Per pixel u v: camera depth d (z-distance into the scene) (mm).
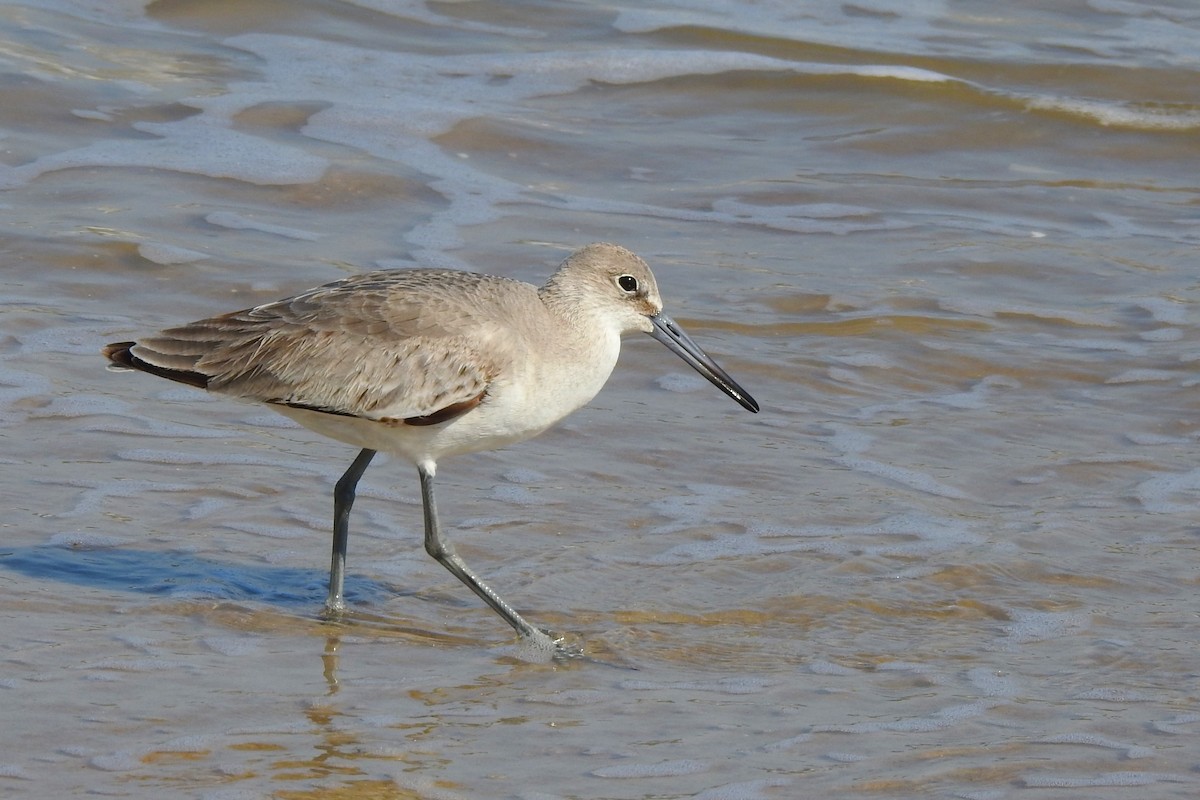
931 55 24812
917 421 15195
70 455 13344
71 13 23812
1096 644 11047
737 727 9773
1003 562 12320
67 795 8586
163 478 13141
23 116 20469
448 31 24875
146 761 9000
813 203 20406
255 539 12320
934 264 18734
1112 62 24609
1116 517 13289
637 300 11969
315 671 10352
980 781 9125
